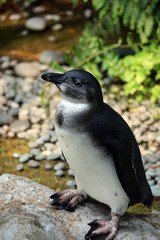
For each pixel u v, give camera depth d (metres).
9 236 5.56
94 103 5.38
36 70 11.02
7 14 13.25
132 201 5.84
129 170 5.58
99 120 5.36
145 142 9.06
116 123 5.47
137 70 9.57
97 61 9.82
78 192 6.04
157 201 7.59
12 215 5.76
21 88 10.62
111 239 5.69
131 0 9.79
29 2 13.42
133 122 9.45
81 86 5.38
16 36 12.35
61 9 13.25
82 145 5.35
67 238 5.69
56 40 12.10
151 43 9.88
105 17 10.32
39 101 10.23
